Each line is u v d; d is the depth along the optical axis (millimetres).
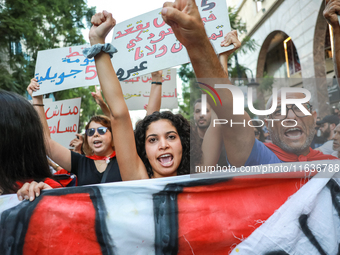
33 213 1354
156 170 1760
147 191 1393
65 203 1373
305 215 1337
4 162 1332
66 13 9969
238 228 1346
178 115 1852
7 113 1320
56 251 1329
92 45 1595
